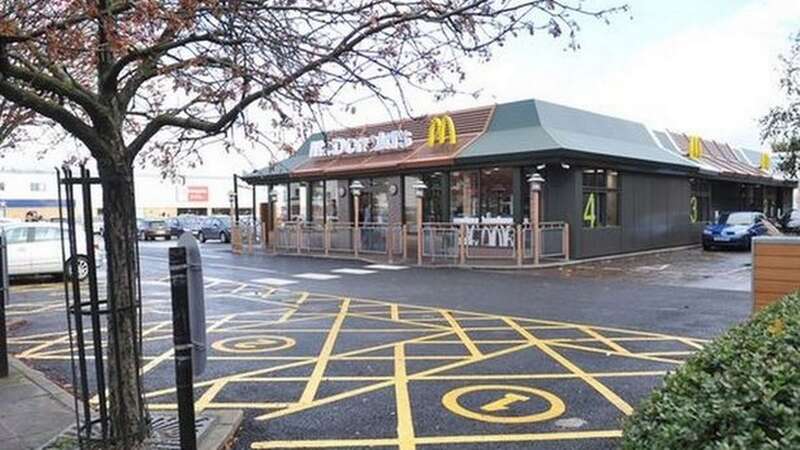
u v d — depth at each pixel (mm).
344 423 5289
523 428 5102
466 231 20094
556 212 20969
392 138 24047
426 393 6121
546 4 4230
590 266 19312
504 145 20531
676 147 28484
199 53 4602
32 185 48781
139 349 4719
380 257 22203
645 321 10008
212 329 9633
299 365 7301
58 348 8523
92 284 4430
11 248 16438
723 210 31781
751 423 2438
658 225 25297
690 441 2525
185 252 4078
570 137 20797
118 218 4535
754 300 8016
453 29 4348
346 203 27234
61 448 4590
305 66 4480
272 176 27031
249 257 24062
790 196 40938
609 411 5488
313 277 17156
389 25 4270
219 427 4992
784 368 2859
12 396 6043
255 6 4320
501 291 13906
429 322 10125
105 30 4008
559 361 7344
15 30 3840
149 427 4812
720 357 3441
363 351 8023
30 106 4145
